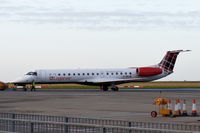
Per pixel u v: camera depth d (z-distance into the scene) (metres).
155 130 15.75
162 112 31.34
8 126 21.08
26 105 43.19
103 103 45.94
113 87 91.38
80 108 38.97
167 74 93.12
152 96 61.34
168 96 60.78
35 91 86.75
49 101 49.94
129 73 92.56
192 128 24.12
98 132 19.00
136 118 29.84
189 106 41.00
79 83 91.50
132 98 56.03
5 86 97.75
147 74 91.69
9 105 43.34
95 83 91.25
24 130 20.56
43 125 21.45
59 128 21.97
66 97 59.31
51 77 89.88
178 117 30.78
